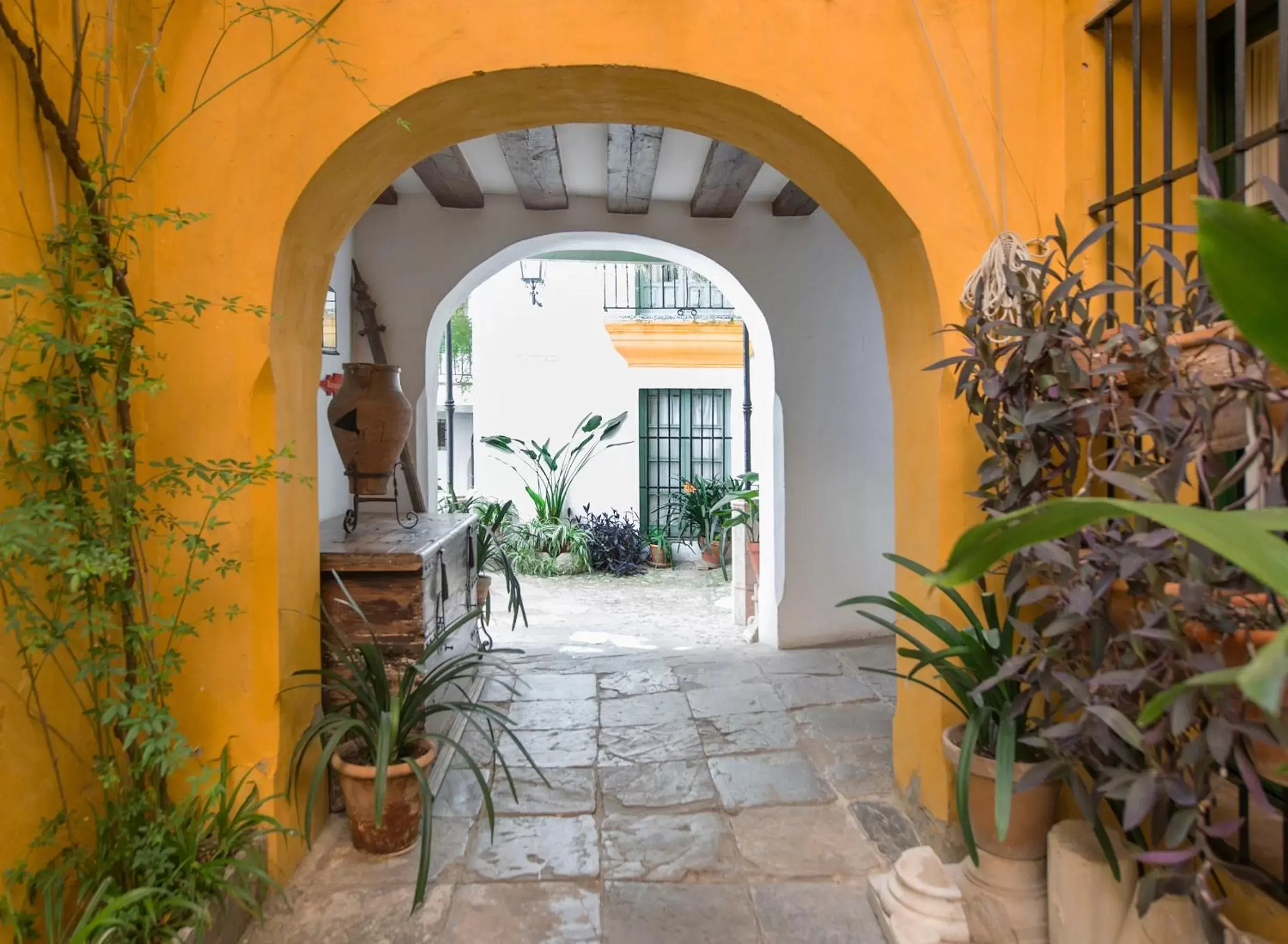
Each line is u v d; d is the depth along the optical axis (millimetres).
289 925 1940
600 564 8352
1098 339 1664
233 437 2047
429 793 1994
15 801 1564
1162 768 1406
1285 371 668
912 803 2439
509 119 2416
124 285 1757
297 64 2047
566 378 9086
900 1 2184
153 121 2016
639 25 2113
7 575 1462
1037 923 1817
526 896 2057
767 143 2402
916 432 2387
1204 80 1692
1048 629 1563
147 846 1695
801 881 2127
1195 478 1850
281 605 2119
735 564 5664
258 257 2041
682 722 3258
